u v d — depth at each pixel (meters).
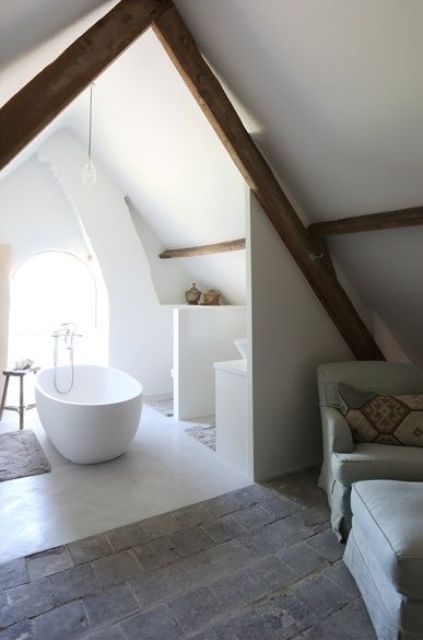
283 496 2.74
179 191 4.27
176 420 4.44
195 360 4.55
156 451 3.53
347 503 2.18
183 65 2.42
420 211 2.42
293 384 3.17
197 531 2.32
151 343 5.57
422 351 3.68
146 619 1.68
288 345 3.14
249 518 2.46
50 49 2.16
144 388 5.54
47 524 2.38
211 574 1.96
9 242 5.02
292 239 3.02
